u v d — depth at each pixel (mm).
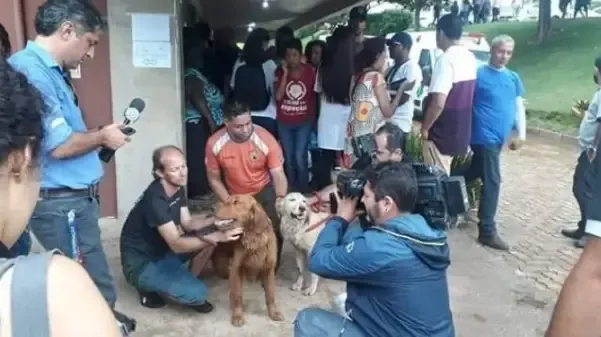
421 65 11047
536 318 3480
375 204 2252
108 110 4555
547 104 12312
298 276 3887
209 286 3699
